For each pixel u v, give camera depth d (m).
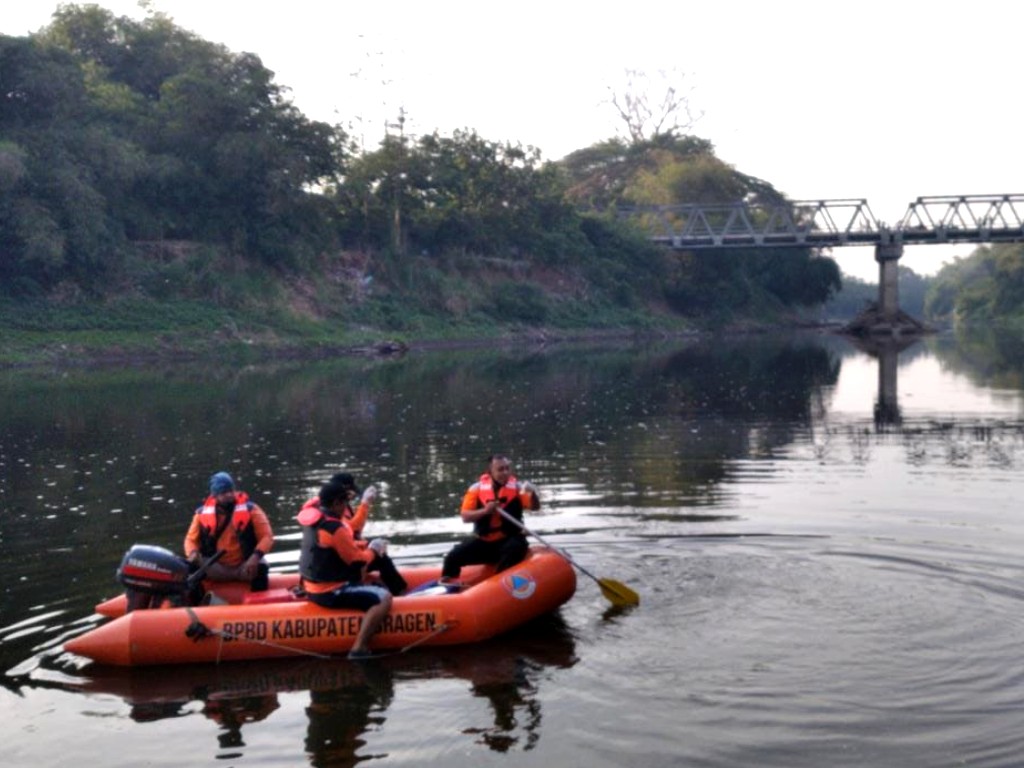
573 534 9.83
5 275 41.91
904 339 58.19
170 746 5.68
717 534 9.74
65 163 42.34
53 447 15.89
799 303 85.31
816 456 14.41
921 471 13.11
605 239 70.62
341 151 53.03
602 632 7.21
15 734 5.87
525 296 60.81
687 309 74.56
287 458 14.55
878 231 66.25
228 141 48.19
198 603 7.57
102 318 42.09
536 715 5.92
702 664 6.55
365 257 55.53
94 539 9.98
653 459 14.23
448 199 60.03
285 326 46.81
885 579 8.19
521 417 19.27
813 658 6.58
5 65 43.12
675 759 5.33
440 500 11.55
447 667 6.75
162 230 47.47
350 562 7.17
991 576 8.18
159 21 60.81
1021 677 6.19
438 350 48.66
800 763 5.25
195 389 26.34
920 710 5.80
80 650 6.90
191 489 12.38
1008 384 25.97
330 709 6.13
